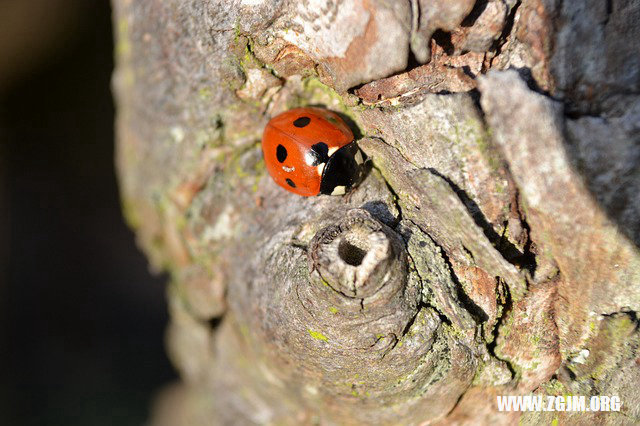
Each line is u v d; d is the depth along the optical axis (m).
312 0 0.11
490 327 0.11
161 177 0.13
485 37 0.11
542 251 0.11
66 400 0.16
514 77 0.11
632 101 0.11
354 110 0.12
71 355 0.17
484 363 0.11
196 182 0.12
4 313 0.16
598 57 0.11
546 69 0.11
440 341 0.11
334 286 0.11
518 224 0.11
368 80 0.11
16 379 0.16
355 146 0.12
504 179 0.11
